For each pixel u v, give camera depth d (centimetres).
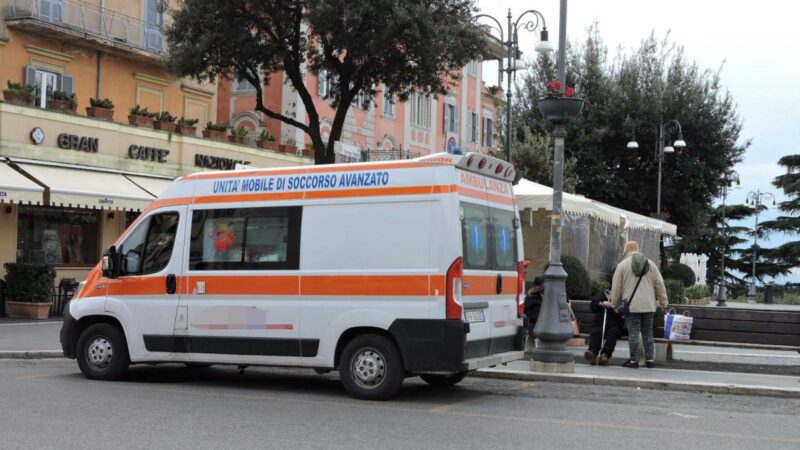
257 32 2252
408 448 695
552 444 721
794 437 775
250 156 2925
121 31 2633
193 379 1109
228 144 2834
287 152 3106
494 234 997
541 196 1672
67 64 2514
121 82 2702
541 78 3616
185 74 2267
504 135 3466
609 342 1259
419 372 921
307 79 3362
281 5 2198
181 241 1041
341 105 2314
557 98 1158
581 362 1296
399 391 1021
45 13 2397
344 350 945
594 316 1358
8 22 2327
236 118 3428
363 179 947
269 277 982
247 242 1004
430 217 907
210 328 1012
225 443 700
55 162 2230
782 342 1224
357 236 941
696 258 4262
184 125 2689
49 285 2012
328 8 2030
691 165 3503
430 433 759
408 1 2098
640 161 3597
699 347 1622
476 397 988
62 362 1277
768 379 1132
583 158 3478
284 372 1198
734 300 4866
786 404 977
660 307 1261
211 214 1030
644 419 854
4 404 873
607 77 3547
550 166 2983
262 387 1040
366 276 930
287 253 976
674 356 1421
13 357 1320
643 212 3656
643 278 1228
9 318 1970
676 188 3594
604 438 752
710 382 1074
